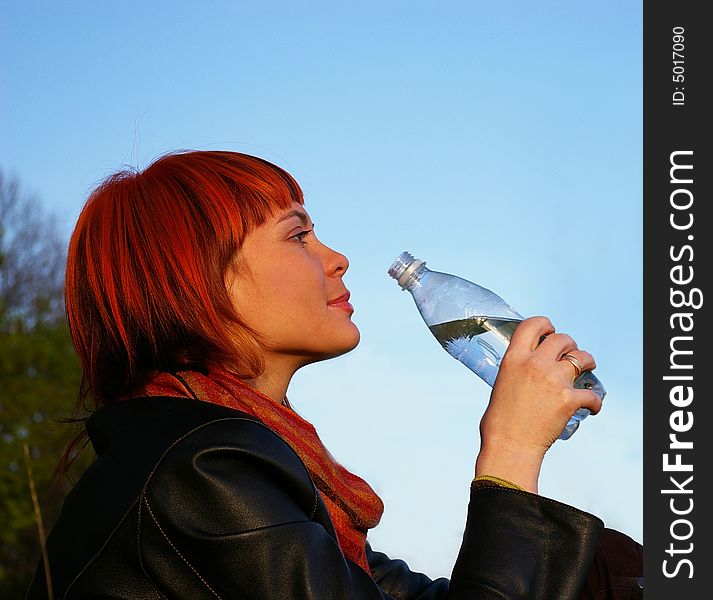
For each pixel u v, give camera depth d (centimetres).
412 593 190
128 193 159
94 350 158
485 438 144
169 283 153
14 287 1936
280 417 152
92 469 139
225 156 161
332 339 157
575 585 131
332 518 151
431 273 194
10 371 1600
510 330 185
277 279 155
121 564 130
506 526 134
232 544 125
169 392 149
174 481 130
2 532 1399
